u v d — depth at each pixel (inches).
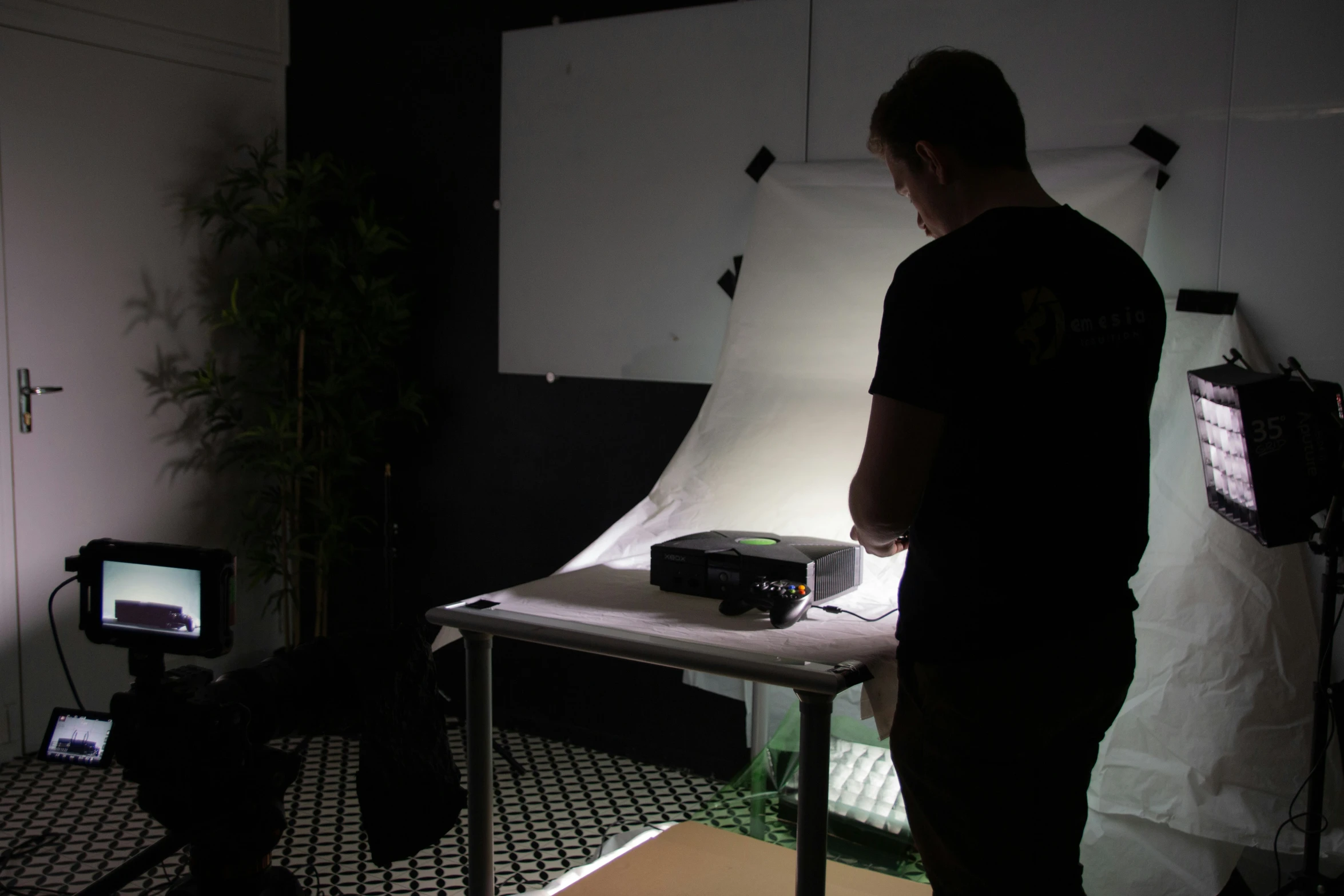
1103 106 92.0
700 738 119.9
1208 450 75.2
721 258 111.7
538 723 131.2
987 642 48.1
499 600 72.4
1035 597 47.6
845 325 98.2
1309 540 69.7
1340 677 83.7
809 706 57.7
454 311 132.5
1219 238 89.0
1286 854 82.7
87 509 127.0
